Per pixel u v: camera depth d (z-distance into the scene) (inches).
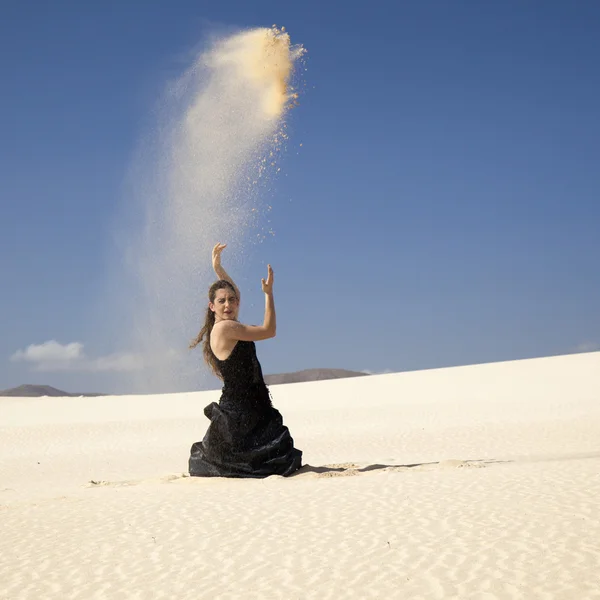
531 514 289.4
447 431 1013.2
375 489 354.9
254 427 422.0
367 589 219.6
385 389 1769.2
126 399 1849.2
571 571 222.8
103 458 877.2
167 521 314.0
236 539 280.4
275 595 219.9
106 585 238.5
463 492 338.3
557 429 960.3
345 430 1132.5
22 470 765.9
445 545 255.3
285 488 371.2
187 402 1752.0
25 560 270.5
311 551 259.1
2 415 1609.3
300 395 1770.4
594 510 290.4
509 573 224.4
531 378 1774.1
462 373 1937.7
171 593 227.5
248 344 423.5
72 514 341.7
